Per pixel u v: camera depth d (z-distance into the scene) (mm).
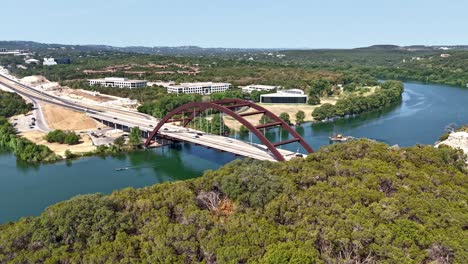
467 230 40156
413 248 36750
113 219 45594
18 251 41969
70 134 134250
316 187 49406
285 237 40688
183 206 48844
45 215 47188
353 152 61781
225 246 39625
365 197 45750
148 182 99312
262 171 55344
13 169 109000
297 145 137250
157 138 138625
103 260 39656
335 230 40094
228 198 52281
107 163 115750
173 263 38750
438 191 47781
